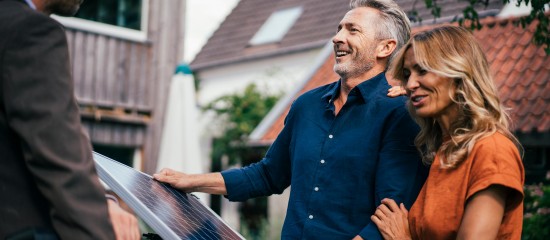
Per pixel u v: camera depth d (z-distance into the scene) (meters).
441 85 2.77
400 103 3.12
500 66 9.28
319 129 3.22
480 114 2.72
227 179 3.34
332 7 15.89
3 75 2.03
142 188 2.73
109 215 2.09
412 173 2.98
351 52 3.23
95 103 10.93
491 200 2.59
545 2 4.66
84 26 10.90
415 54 2.80
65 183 2.00
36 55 2.04
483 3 4.98
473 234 2.55
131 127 11.27
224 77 17.25
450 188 2.71
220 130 15.63
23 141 2.01
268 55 15.95
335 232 3.04
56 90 2.05
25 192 2.07
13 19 2.07
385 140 3.07
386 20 3.26
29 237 2.04
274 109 12.67
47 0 2.26
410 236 2.83
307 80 12.53
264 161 3.45
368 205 3.05
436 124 2.90
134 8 11.34
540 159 8.29
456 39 2.80
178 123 8.83
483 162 2.63
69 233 2.02
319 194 3.10
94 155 2.92
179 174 3.26
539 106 8.49
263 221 13.66
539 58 9.12
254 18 17.67
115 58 11.12
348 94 3.20
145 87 11.36
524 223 5.96
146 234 2.63
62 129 2.03
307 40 15.39
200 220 2.79
